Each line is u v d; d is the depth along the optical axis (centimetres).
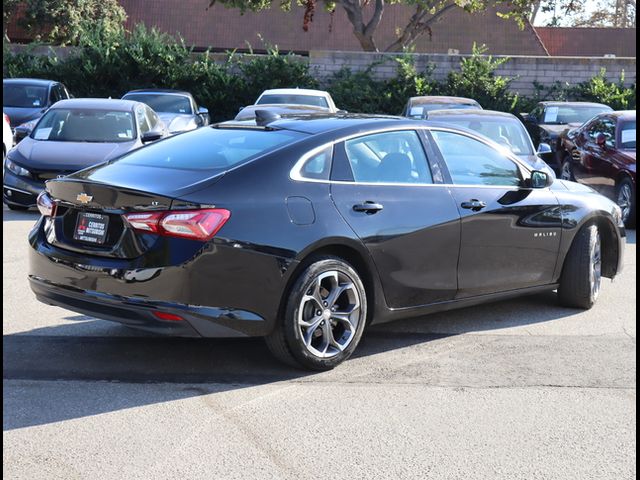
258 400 461
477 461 388
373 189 541
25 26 3092
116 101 1306
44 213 526
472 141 620
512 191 622
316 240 499
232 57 2502
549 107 1908
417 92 2414
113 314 479
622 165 1184
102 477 363
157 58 2414
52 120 1220
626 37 4347
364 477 368
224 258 470
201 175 495
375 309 544
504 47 3762
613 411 456
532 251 635
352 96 2397
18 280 740
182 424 424
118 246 479
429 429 425
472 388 488
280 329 495
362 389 482
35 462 377
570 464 387
